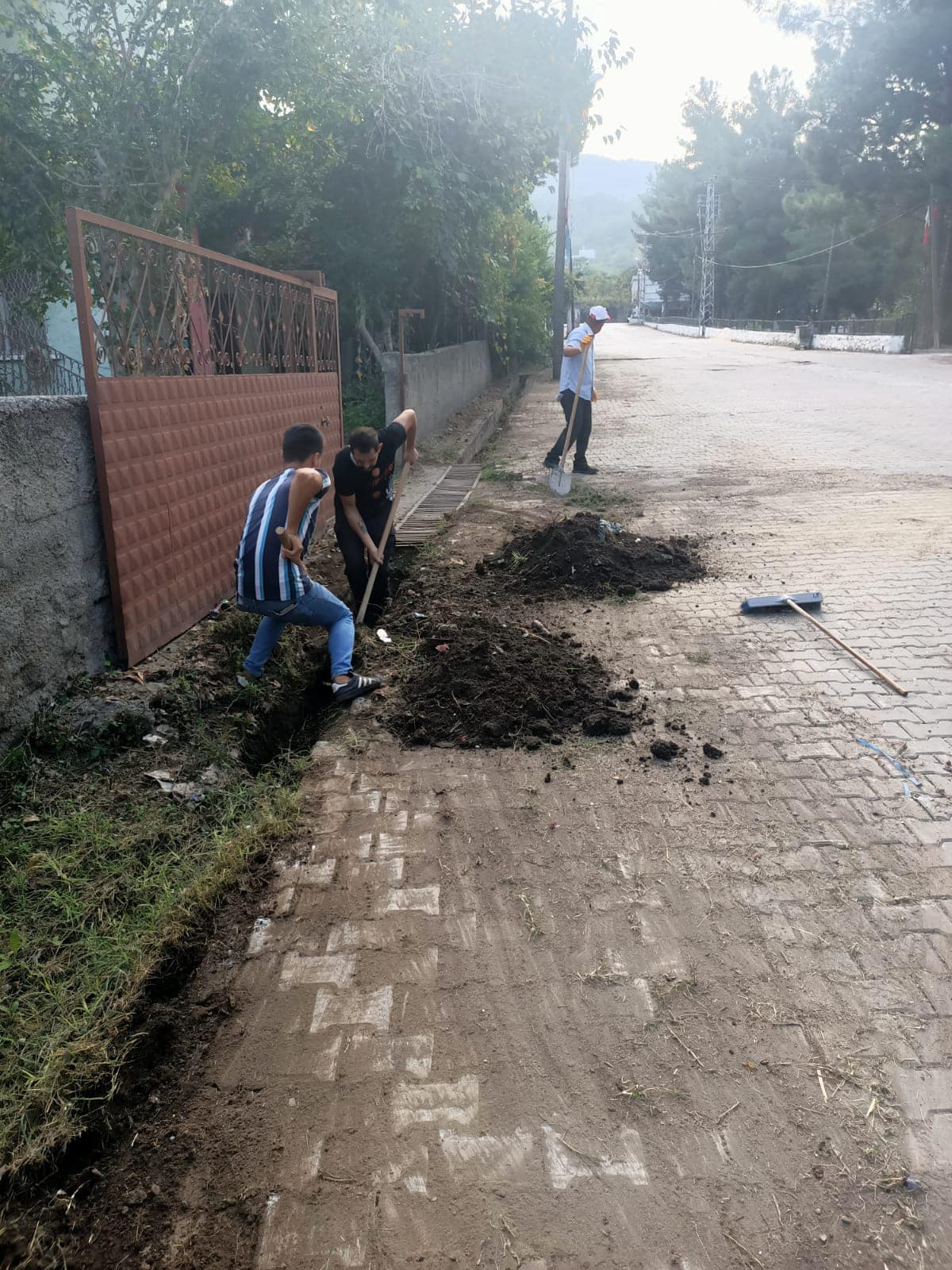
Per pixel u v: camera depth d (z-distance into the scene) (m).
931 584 6.43
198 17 8.45
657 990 2.90
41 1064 2.62
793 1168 2.34
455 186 13.22
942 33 31.36
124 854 3.56
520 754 4.36
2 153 8.09
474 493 10.07
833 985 2.90
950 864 3.44
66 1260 2.21
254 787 4.14
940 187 34.00
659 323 86.31
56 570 4.36
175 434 5.48
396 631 5.94
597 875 3.46
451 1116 2.50
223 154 10.03
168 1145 2.48
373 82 11.28
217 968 3.09
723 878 3.41
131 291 5.08
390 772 4.24
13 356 9.59
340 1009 2.87
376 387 14.69
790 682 5.01
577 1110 2.51
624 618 6.09
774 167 60.62
